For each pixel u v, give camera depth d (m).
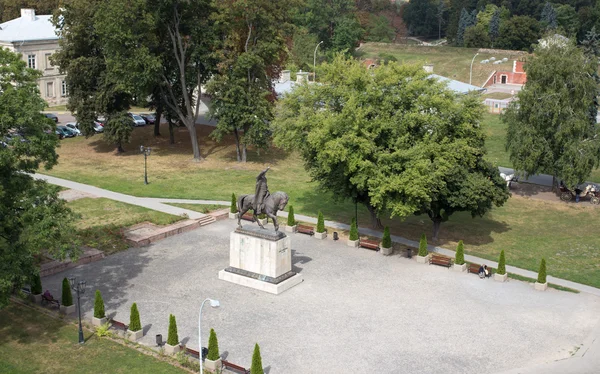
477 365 34.62
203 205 62.09
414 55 161.75
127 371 33.53
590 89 65.00
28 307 40.59
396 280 46.03
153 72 71.88
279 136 54.69
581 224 61.25
